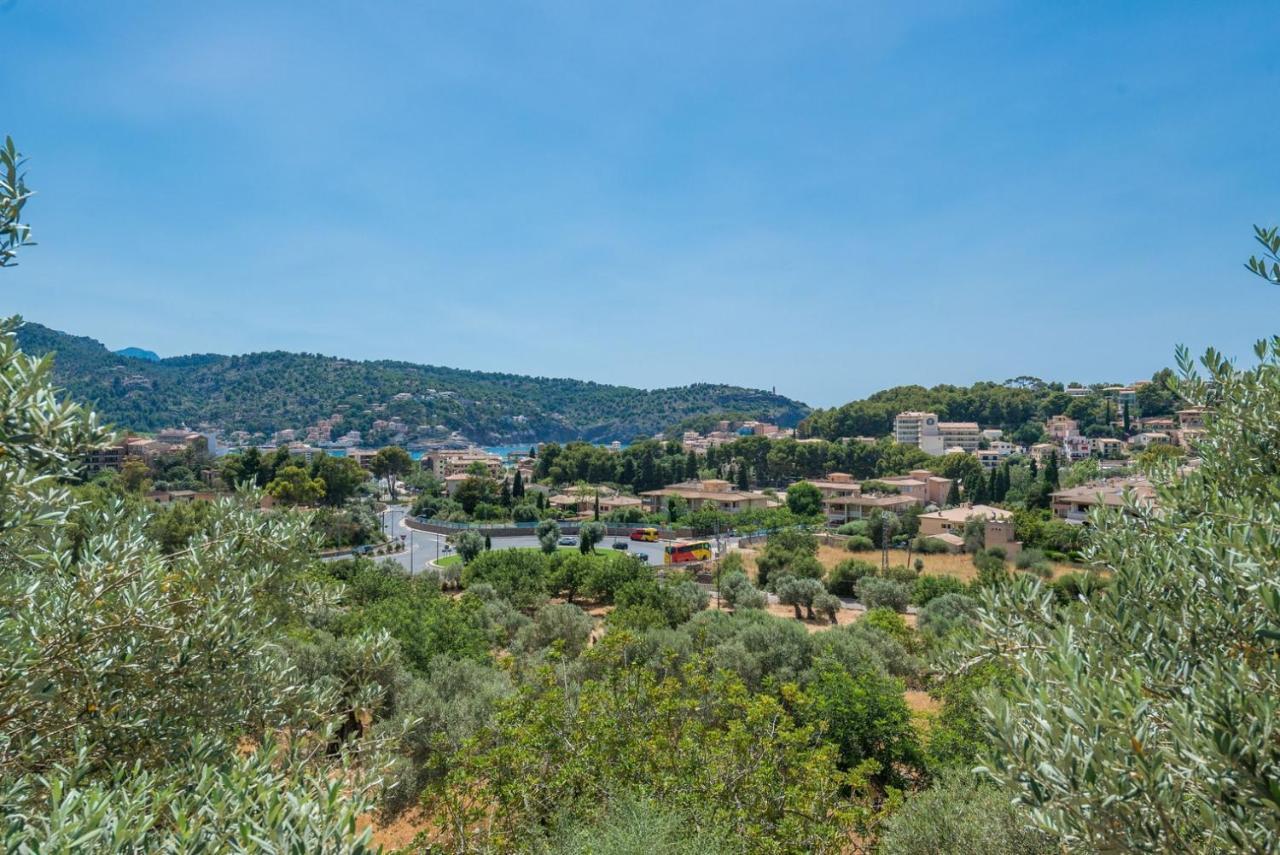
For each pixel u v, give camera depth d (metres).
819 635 17.06
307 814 2.99
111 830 2.77
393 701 12.29
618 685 9.21
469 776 7.52
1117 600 4.00
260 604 6.31
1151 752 2.77
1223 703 2.74
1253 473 4.75
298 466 70.81
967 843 6.67
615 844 5.55
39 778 3.51
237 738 5.24
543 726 7.93
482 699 12.30
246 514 6.53
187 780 3.99
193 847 2.81
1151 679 3.43
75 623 4.17
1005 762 3.10
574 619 20.92
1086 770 2.71
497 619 23.47
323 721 5.91
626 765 7.34
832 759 8.45
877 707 12.02
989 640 4.48
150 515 5.68
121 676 4.43
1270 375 4.95
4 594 4.30
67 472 3.56
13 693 3.71
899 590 32.28
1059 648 3.53
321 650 12.57
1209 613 3.67
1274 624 3.33
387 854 4.77
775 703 8.25
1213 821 2.60
